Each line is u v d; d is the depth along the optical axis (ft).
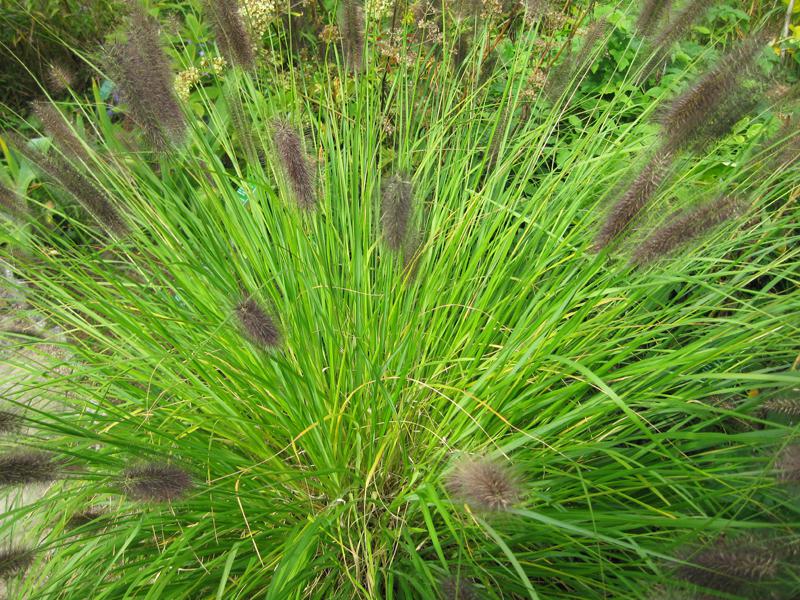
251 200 3.34
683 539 2.06
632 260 2.24
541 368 2.73
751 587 1.78
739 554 1.80
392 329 2.95
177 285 3.24
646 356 3.18
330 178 3.71
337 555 2.53
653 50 3.29
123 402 3.12
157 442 2.73
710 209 2.12
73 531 2.32
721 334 2.48
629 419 2.59
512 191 3.62
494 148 3.51
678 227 2.14
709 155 3.25
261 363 2.86
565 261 3.06
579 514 2.25
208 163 3.17
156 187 3.65
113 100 5.40
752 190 2.98
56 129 2.88
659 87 4.33
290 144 2.34
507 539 2.38
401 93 4.04
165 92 2.68
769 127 3.51
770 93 2.68
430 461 2.64
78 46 5.74
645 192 2.23
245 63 3.00
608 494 2.47
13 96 5.66
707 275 2.74
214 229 3.18
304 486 2.79
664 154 2.21
